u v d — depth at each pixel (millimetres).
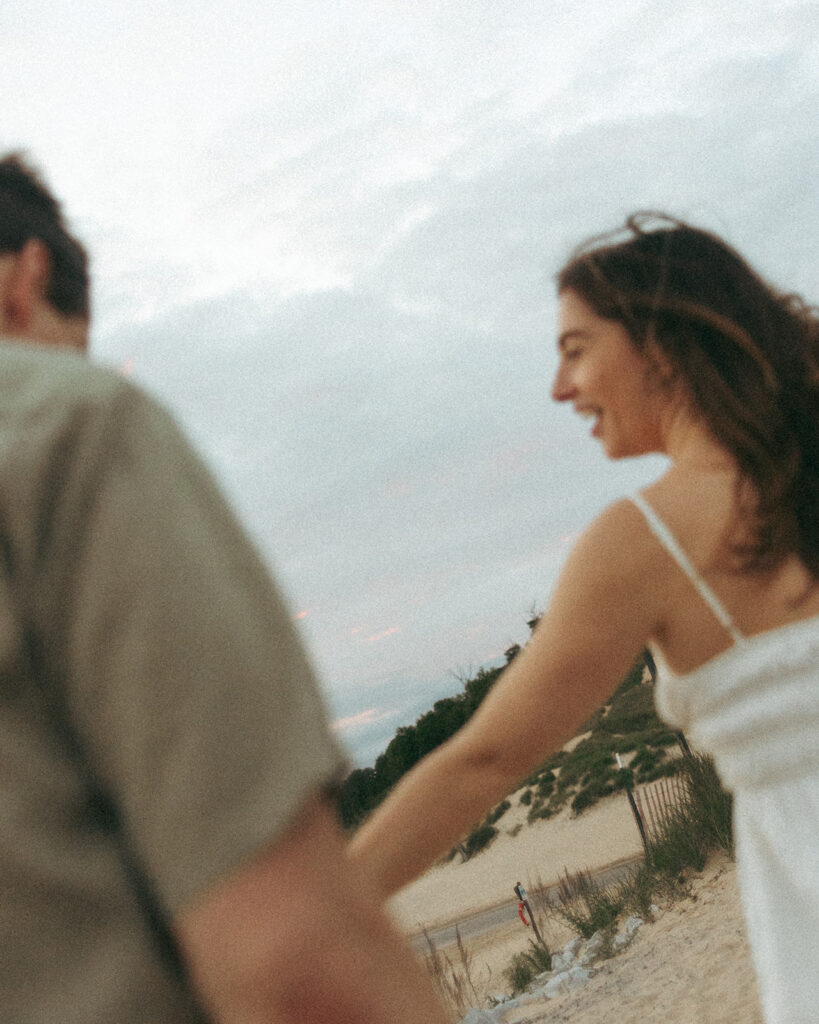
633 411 1411
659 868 10172
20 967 557
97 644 577
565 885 14469
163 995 588
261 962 536
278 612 669
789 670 1192
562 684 1218
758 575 1231
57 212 928
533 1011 7848
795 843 1182
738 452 1275
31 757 584
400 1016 564
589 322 1431
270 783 565
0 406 639
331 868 583
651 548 1228
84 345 943
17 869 561
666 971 6719
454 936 20188
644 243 1421
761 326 1354
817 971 1178
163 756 559
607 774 33094
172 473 644
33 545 599
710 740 1270
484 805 1234
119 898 591
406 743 45438
